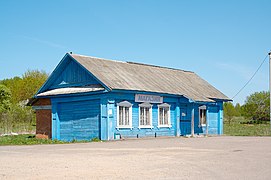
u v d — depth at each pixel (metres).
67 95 27.75
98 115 26.38
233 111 75.56
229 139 26.48
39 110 31.20
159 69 35.56
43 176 10.00
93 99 26.58
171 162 12.84
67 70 28.95
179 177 9.91
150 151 16.81
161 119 29.81
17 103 64.94
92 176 9.99
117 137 25.95
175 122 30.97
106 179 9.56
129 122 27.05
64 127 28.59
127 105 26.88
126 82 27.17
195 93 32.91
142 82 28.97
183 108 32.16
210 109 35.53
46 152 16.70
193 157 14.36
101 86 26.02
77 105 27.83
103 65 28.97
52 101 29.17
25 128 41.19
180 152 16.31
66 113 28.55
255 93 75.25
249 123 70.75
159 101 29.33
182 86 33.25
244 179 9.70
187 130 32.44
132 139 26.36
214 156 14.71
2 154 15.88
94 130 26.61
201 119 34.31
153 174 10.34
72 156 14.78
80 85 27.84
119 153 15.93
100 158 14.00
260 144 21.19
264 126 56.31
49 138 29.81
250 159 13.73
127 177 9.85
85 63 27.69
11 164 12.34
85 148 18.80
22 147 20.05
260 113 74.12
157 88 29.19
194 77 39.03
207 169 11.29
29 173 10.48
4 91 58.53
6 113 42.22
